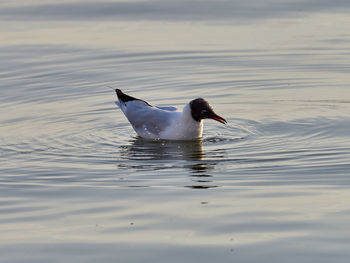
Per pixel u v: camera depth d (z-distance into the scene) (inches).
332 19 981.8
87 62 813.9
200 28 954.1
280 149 527.5
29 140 570.6
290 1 1088.8
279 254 319.0
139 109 604.4
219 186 436.5
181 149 547.5
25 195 427.2
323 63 789.9
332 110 632.4
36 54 850.1
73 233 353.1
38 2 1109.1
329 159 491.2
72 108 666.2
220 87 721.6
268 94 695.1
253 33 922.1
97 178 464.4
